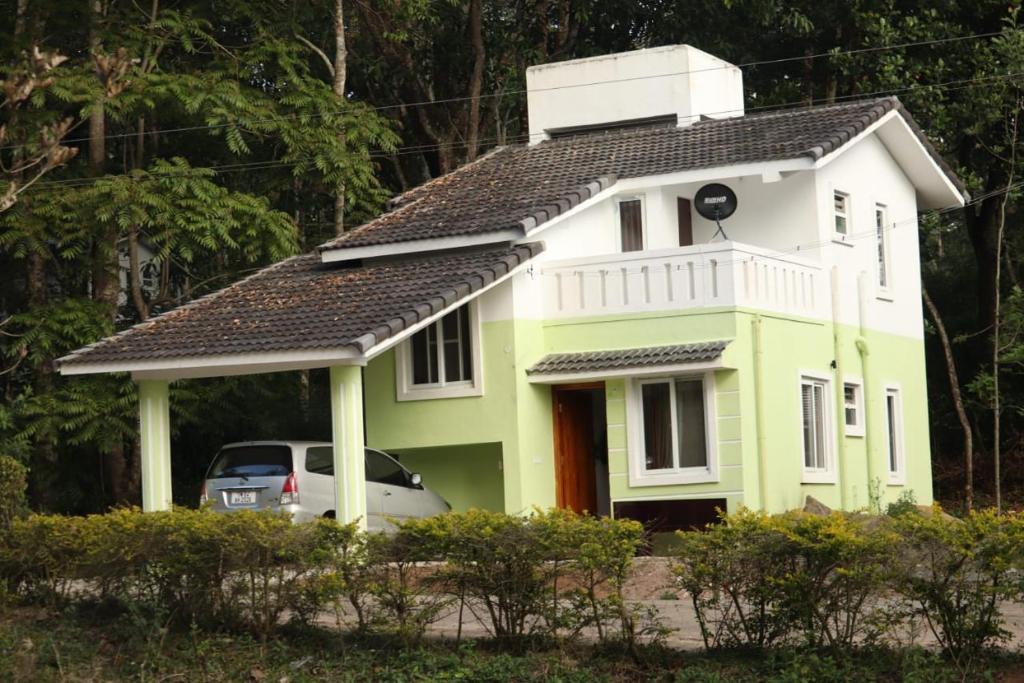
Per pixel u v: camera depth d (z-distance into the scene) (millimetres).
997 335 32469
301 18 31469
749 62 37375
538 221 23844
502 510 24828
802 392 25391
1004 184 35406
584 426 25531
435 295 21953
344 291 23156
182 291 31891
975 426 37250
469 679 13719
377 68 35500
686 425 23594
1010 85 33250
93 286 29328
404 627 14391
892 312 29203
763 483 23469
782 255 24953
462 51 35844
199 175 26938
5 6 28812
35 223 26125
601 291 24234
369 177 29594
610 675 13602
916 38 34188
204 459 30922
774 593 13500
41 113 26703
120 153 32562
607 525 13945
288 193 33156
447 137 35812
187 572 14875
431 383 24609
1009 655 13562
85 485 29344
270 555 14648
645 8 37219
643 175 25641
